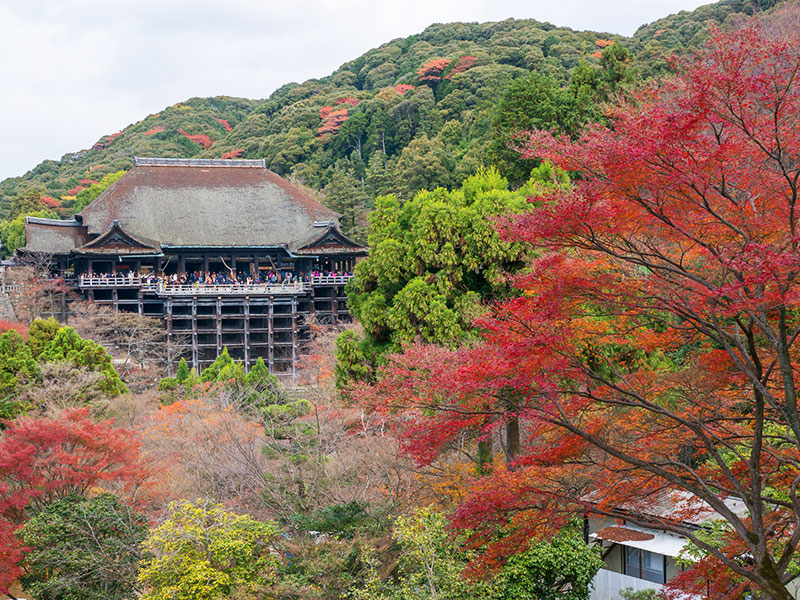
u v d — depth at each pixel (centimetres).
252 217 8719
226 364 5316
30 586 2452
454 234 2984
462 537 1969
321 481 2606
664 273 1427
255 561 2122
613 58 6094
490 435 2414
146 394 5034
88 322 6738
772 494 1909
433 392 1681
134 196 8575
